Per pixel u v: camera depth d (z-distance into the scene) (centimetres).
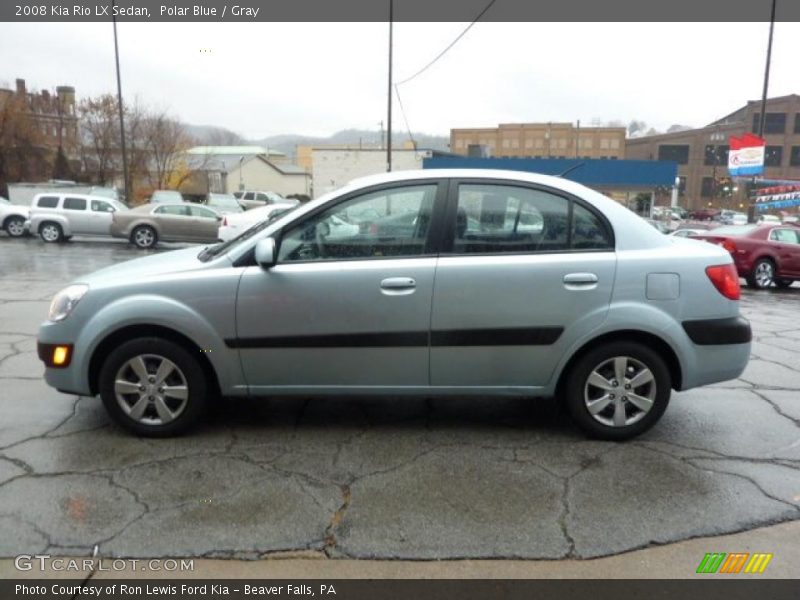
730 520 310
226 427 413
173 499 320
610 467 362
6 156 3912
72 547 280
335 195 381
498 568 271
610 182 2933
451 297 373
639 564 275
